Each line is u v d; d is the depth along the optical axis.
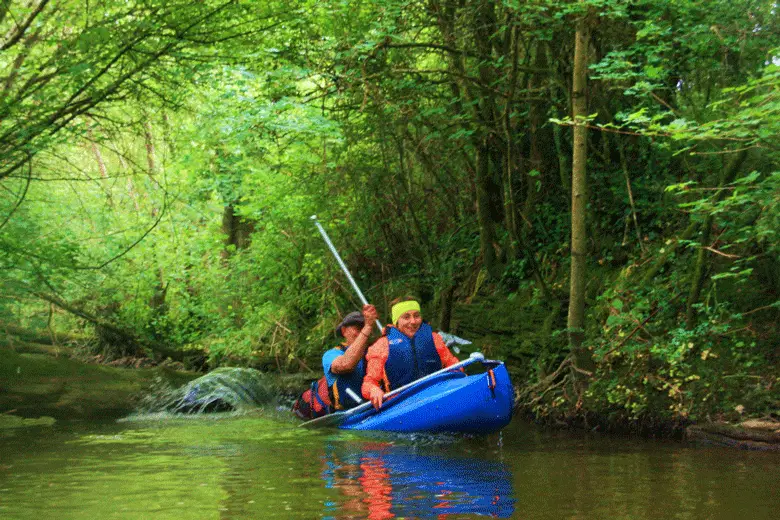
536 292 9.16
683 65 7.85
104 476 4.20
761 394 6.08
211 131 9.45
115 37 5.86
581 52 7.09
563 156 9.23
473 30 8.78
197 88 7.06
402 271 11.85
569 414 7.02
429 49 9.57
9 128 6.10
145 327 13.21
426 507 3.44
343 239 11.70
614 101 8.91
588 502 3.58
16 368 8.25
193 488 3.86
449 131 10.17
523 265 9.71
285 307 12.10
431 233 11.84
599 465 4.73
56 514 3.32
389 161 11.35
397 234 11.82
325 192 11.41
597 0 6.75
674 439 6.10
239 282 12.86
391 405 6.33
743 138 5.17
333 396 6.86
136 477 4.17
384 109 9.59
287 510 3.36
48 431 6.26
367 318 6.57
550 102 9.03
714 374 6.46
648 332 7.24
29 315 9.02
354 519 3.21
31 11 6.21
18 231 7.11
